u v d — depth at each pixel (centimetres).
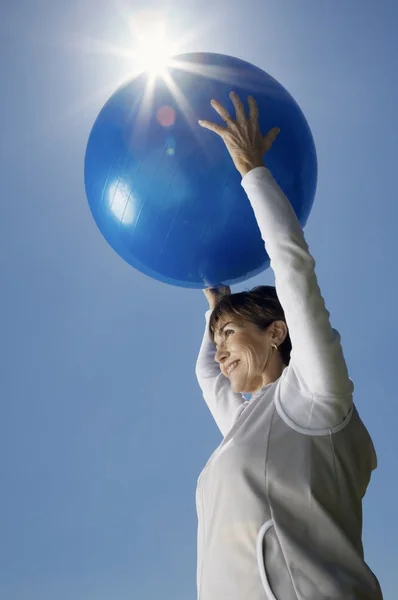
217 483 170
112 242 206
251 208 189
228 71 192
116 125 194
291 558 160
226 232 191
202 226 190
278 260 170
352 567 164
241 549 164
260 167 179
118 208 194
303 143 196
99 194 198
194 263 199
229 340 193
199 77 191
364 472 179
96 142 198
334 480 168
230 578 164
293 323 168
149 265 204
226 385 219
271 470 166
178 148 185
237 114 184
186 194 186
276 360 193
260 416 175
